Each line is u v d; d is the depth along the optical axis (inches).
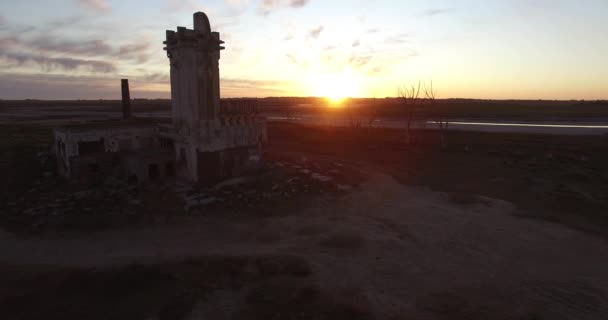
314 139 1765.5
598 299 381.1
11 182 807.7
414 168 1090.7
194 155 788.0
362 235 558.9
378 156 1300.4
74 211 627.5
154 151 842.8
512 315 350.0
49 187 775.1
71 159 804.0
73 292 377.1
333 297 374.3
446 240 545.3
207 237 546.6
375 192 823.7
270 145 1583.4
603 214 654.5
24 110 5265.8
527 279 425.4
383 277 426.6
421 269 450.0
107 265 440.5
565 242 536.4
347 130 2128.4
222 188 775.1
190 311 343.3
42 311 341.4
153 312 340.8
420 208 705.0
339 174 975.0
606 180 900.0
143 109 5108.3
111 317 331.9
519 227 599.2
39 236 540.4
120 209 639.1
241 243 525.7
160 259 460.1
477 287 406.0
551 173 986.7
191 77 772.0
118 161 866.8
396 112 3833.7
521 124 2556.6
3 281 403.2
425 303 370.6
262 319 331.6
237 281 403.2
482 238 553.3
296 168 1003.3
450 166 1111.0
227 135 836.6
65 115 3804.1
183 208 661.3
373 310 354.0
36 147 1221.1
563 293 393.7
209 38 787.4
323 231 576.7
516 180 907.4
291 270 428.8
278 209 679.1
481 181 916.6
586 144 1512.1
